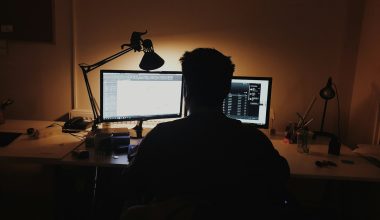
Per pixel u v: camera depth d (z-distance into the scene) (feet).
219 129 3.28
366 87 7.20
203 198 3.05
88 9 7.82
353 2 7.53
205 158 3.19
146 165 3.41
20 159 5.44
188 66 3.55
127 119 6.94
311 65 7.91
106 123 7.26
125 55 8.00
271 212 3.43
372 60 7.00
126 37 7.93
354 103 7.71
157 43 7.91
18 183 7.80
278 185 3.55
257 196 3.28
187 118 3.38
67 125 7.12
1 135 6.47
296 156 6.15
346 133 8.04
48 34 7.88
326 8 7.66
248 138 3.32
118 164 5.34
